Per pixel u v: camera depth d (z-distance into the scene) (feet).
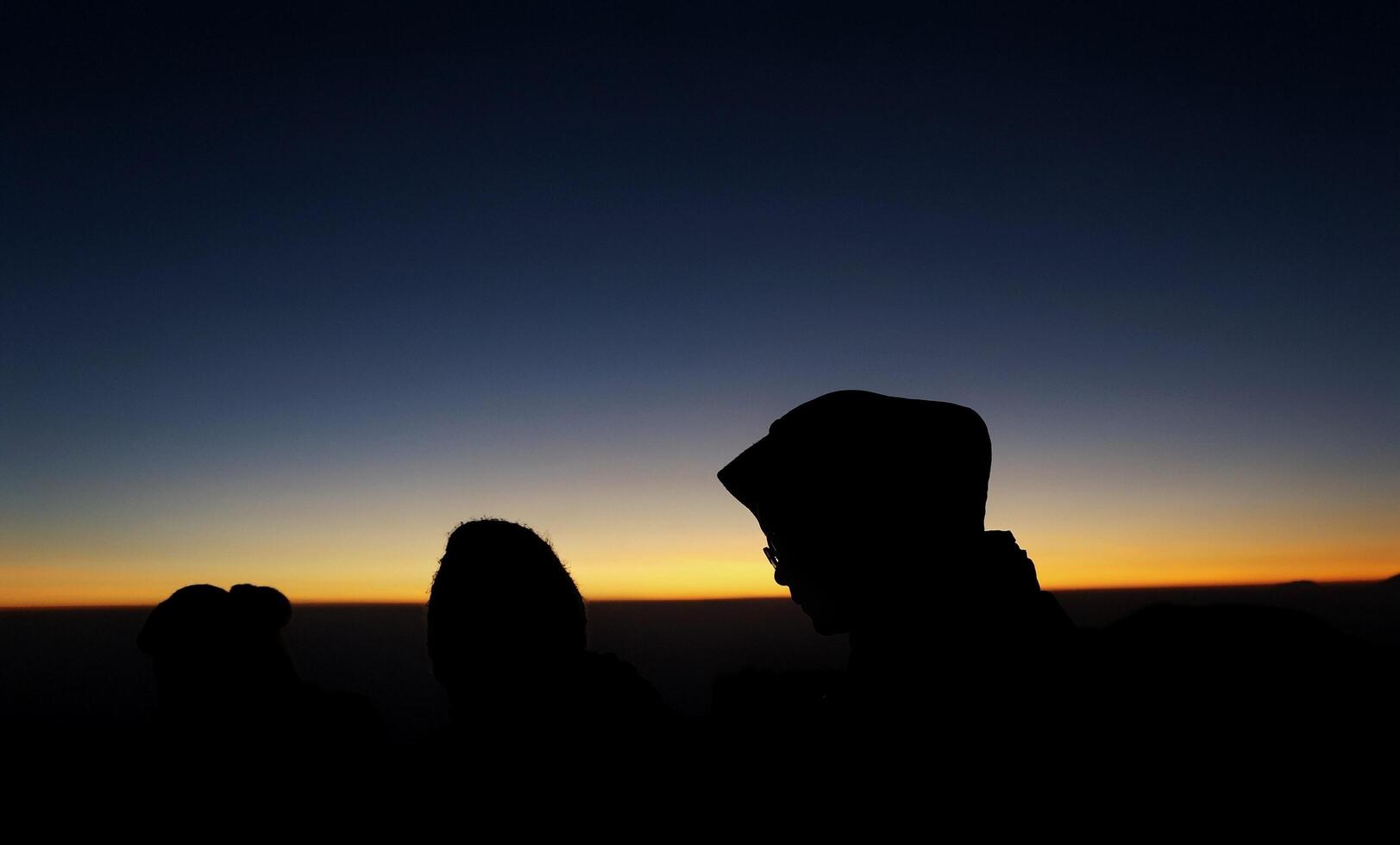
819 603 3.19
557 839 4.49
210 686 6.69
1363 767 1.85
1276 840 1.83
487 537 5.15
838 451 3.08
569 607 5.20
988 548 2.94
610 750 4.68
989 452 3.16
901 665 2.84
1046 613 2.78
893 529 2.94
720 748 3.54
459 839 4.68
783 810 2.98
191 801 6.27
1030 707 2.49
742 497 3.51
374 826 5.55
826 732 3.09
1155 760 2.12
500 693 4.91
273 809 6.12
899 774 2.67
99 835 6.04
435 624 4.99
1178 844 2.00
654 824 4.28
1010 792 2.40
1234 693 2.12
